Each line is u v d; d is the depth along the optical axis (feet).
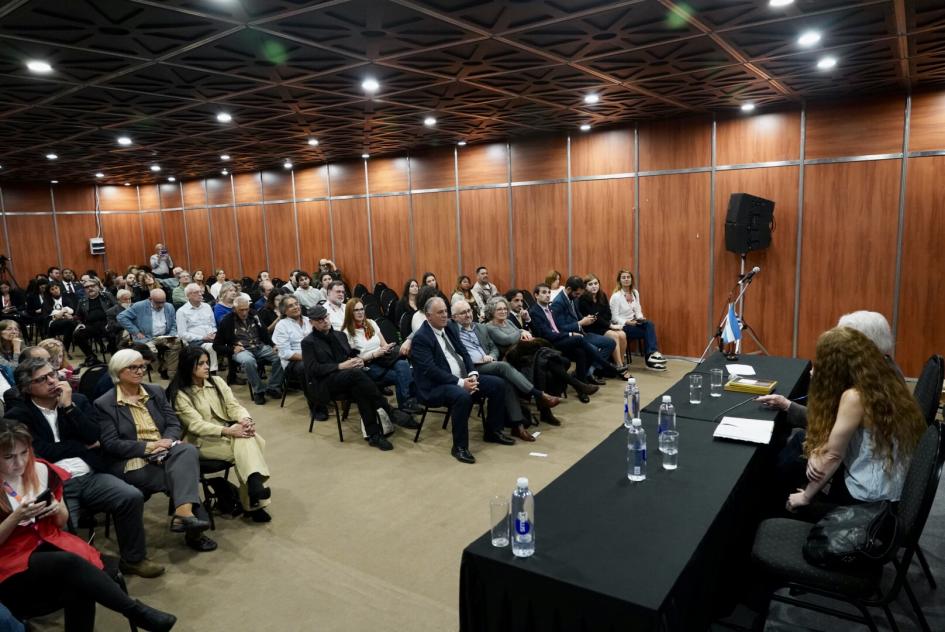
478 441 15.64
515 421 15.48
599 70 15.94
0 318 30.63
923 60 15.38
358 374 15.34
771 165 21.48
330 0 10.37
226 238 41.29
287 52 13.48
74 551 7.79
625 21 12.07
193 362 11.64
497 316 18.21
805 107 20.65
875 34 13.21
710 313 23.35
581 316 22.18
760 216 20.57
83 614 7.66
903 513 6.39
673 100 19.99
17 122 20.63
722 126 22.25
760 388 11.72
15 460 7.59
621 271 22.99
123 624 8.63
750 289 22.44
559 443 15.33
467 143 28.58
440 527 11.16
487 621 6.21
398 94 18.12
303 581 9.52
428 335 15.15
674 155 23.34
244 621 8.54
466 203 29.27
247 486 11.16
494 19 11.73
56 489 8.14
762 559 7.02
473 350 16.47
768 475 10.12
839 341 7.91
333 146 28.68
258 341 20.93
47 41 12.14
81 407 10.35
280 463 14.46
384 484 13.12
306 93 17.67
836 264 20.77
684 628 5.88
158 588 9.43
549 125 24.22
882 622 8.04
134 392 10.87
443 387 14.64
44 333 31.04
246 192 39.32
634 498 7.39
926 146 18.89
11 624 6.25
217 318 22.49
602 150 24.97
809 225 21.07
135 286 32.81
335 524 11.38
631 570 5.77
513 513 6.16
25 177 38.32
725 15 11.87
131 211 45.91
